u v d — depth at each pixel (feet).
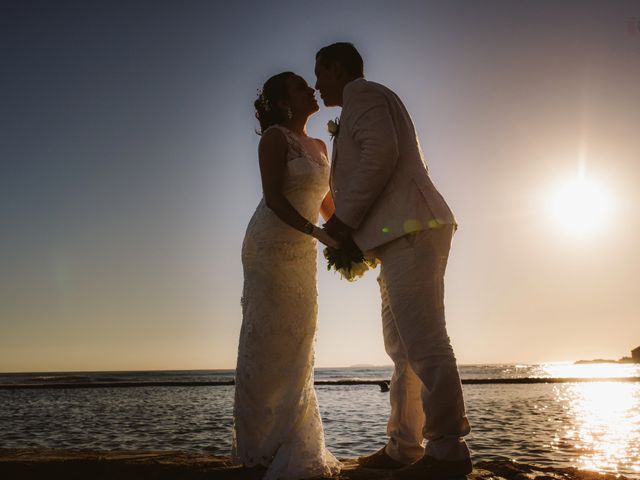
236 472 8.84
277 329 9.20
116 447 37.83
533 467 10.25
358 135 8.41
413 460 9.17
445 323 8.43
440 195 8.61
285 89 9.66
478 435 44.11
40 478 9.42
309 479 8.67
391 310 8.59
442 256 8.43
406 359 9.16
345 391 140.67
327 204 10.59
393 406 9.41
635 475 26.18
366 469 9.25
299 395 9.18
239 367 9.36
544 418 61.11
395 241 8.36
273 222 9.29
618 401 93.04
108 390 168.76
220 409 79.25
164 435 45.34
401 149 8.57
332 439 41.55
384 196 8.48
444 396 7.96
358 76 9.30
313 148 9.78
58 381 278.26
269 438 8.98
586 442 39.27
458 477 7.91
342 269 8.84
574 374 330.54
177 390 163.32
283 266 9.29
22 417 68.33
